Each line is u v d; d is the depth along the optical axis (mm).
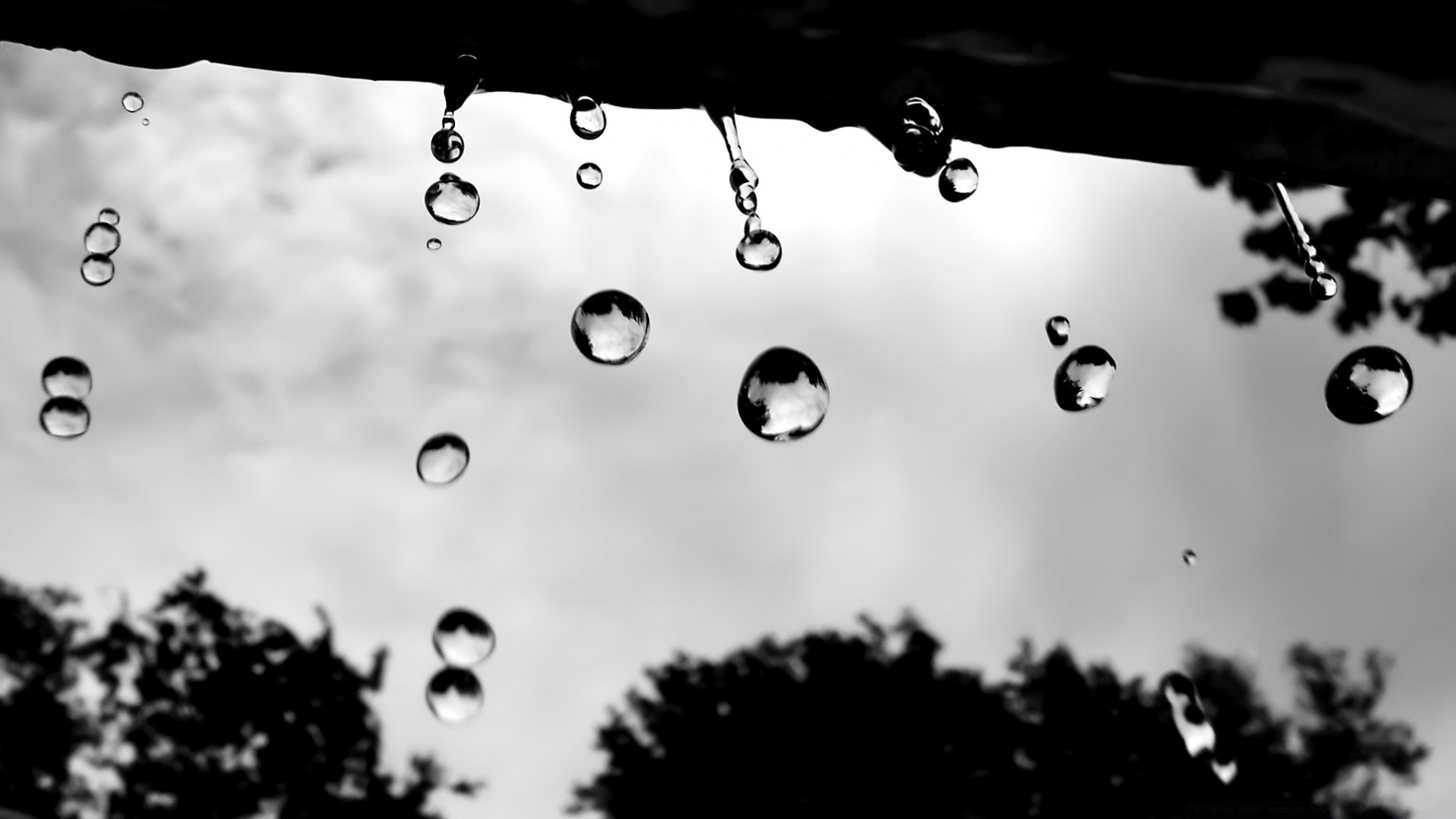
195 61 448
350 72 447
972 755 2225
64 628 2430
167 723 2396
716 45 435
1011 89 434
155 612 2496
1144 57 416
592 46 430
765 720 2447
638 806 2389
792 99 449
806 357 763
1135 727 2111
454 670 1238
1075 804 2078
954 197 855
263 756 2395
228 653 2484
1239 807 1915
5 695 2311
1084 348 1048
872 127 463
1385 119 434
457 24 429
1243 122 438
